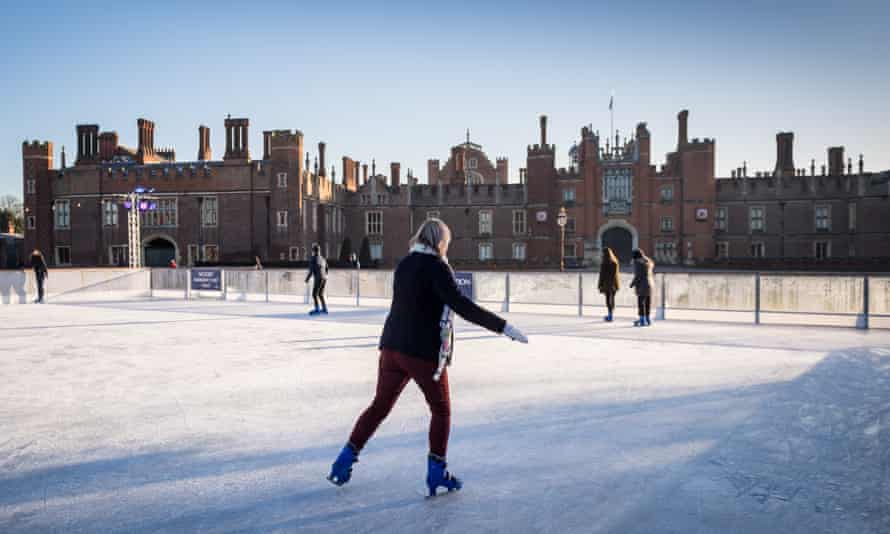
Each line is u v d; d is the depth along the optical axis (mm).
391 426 5051
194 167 46594
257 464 4164
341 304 17953
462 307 3488
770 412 5426
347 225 56375
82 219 47969
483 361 8102
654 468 4043
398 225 55688
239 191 46125
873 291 11852
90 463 4184
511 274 15328
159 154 69562
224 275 20500
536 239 53219
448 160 74875
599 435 4781
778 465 4082
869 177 49625
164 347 9484
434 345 3553
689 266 47000
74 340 10289
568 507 3436
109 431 4941
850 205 50188
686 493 3619
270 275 19484
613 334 11000
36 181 48531
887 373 7184
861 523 3205
